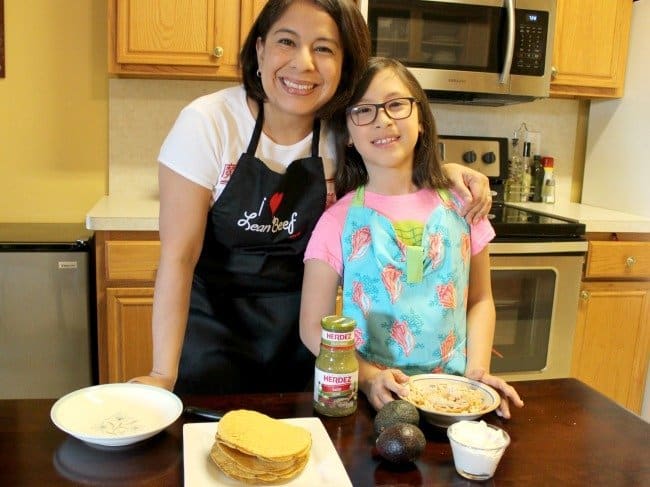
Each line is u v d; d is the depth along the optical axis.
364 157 1.30
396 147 1.27
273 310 1.43
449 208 1.31
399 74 1.29
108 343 2.16
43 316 2.14
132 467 0.85
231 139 1.29
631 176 2.72
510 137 2.97
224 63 2.32
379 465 0.87
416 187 1.34
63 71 2.54
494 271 2.31
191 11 2.26
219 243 1.38
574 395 1.13
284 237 1.38
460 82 2.47
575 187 3.09
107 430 0.92
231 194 1.31
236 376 1.42
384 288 1.22
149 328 2.17
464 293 1.30
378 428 0.94
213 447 0.85
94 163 2.62
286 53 1.19
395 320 1.22
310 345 1.22
